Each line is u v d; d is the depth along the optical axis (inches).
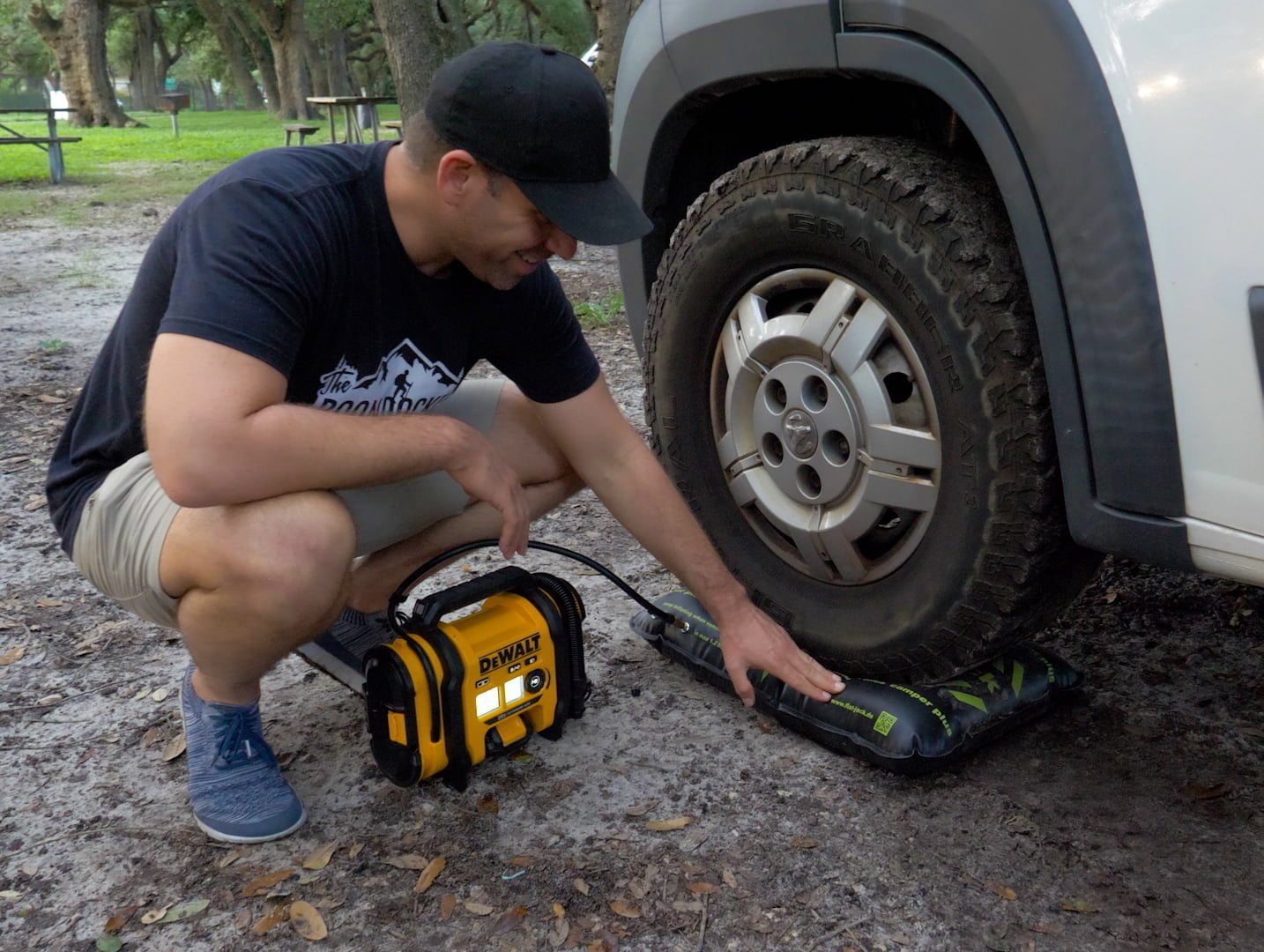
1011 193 72.4
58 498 80.8
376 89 2501.2
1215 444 65.0
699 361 100.7
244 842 78.9
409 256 73.7
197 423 66.4
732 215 93.0
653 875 75.0
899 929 69.9
